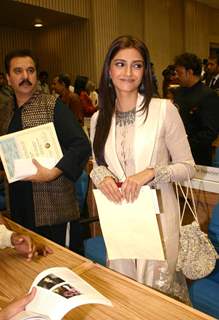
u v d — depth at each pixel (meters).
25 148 1.73
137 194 1.30
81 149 1.83
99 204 1.38
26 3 7.10
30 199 1.90
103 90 1.52
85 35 8.76
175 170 1.39
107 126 1.52
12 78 1.88
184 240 1.49
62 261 1.29
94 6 8.52
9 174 1.70
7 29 9.41
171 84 4.56
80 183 2.56
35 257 1.32
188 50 11.29
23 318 0.85
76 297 0.95
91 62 8.77
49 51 9.65
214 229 1.90
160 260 1.37
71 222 2.01
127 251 1.38
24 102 1.94
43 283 1.03
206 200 2.22
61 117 1.88
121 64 1.41
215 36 12.37
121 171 1.47
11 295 1.08
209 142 2.85
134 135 1.46
